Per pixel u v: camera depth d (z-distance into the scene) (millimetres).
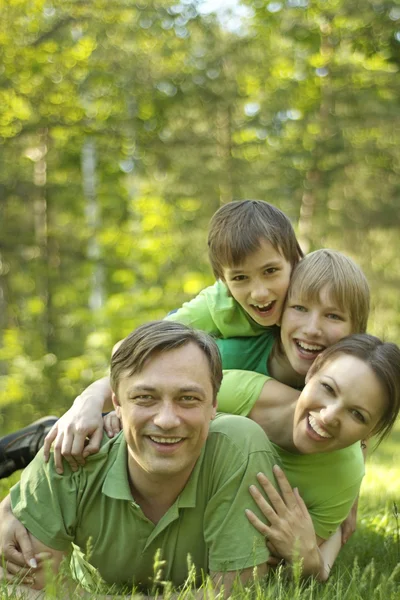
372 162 19344
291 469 3461
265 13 16359
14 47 13781
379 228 20359
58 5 14578
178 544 3176
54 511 3162
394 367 3154
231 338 4121
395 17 14477
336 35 16219
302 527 3211
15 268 17500
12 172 16688
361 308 3713
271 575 3227
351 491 3531
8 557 3188
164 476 3047
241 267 3879
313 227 19469
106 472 3172
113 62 15742
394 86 17656
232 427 3246
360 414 3154
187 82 17172
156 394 2936
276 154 19016
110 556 3189
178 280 12203
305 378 3664
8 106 14031
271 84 17953
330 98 18141
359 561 4047
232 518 3129
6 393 12086
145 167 18500
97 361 12078
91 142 16438
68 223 17094
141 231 13141
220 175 19141
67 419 3311
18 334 13062
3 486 5555
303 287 3699
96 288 14055
